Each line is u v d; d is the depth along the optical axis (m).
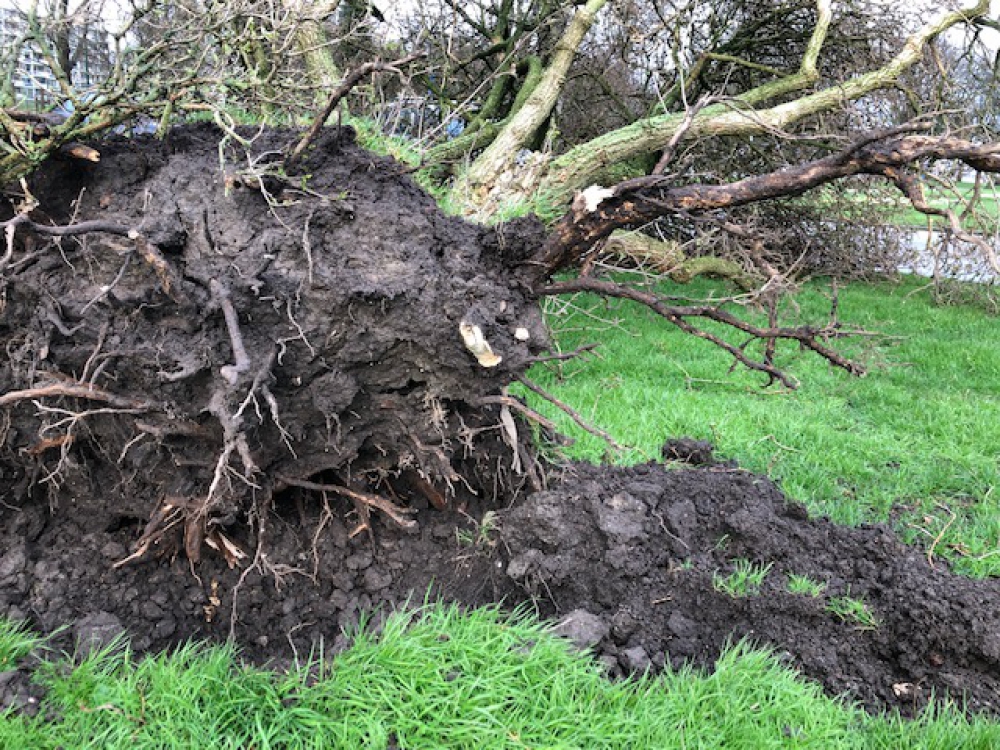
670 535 3.01
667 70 8.62
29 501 2.88
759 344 7.00
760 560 2.98
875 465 4.42
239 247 2.53
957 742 2.24
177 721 2.13
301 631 2.72
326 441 2.73
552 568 2.82
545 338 2.83
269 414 2.54
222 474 2.33
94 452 2.78
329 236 2.60
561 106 9.40
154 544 2.76
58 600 2.61
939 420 5.12
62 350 2.51
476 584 2.91
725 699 2.32
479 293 2.63
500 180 5.18
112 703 2.17
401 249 2.61
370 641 2.50
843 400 5.60
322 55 5.11
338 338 2.52
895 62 6.45
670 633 2.68
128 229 2.31
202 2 3.37
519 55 7.82
